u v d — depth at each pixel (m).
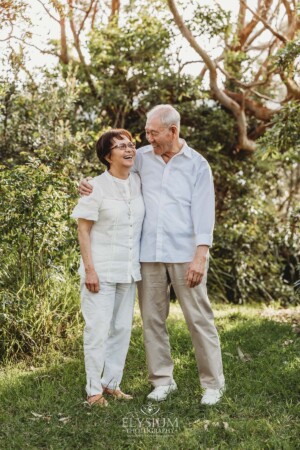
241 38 9.90
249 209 9.62
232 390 3.89
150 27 9.06
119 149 3.63
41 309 4.84
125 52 9.09
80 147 6.79
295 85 8.44
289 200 10.19
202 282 3.69
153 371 3.88
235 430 3.29
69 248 5.25
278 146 6.49
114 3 9.58
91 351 3.65
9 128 7.28
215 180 9.56
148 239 3.73
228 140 9.62
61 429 3.32
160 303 3.81
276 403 3.75
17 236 4.79
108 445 3.16
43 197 4.80
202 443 3.18
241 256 9.20
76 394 3.85
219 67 9.37
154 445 3.12
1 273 4.86
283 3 8.91
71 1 7.82
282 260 9.92
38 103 7.34
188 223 3.72
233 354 4.84
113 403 3.68
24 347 4.75
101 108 8.92
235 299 9.33
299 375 4.18
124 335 3.83
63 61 9.23
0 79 7.00
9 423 3.42
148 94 9.10
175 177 3.72
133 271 3.71
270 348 4.93
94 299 3.65
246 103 9.65
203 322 3.72
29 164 5.07
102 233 3.67
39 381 4.16
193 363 4.45
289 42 6.36
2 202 4.74
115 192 3.66
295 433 3.27
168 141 3.65
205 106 9.53
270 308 8.23
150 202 3.75
